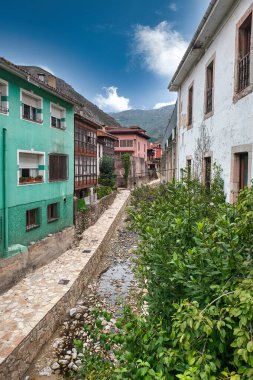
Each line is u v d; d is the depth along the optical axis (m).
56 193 13.80
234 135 6.65
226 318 1.98
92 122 21.58
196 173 9.73
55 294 9.44
